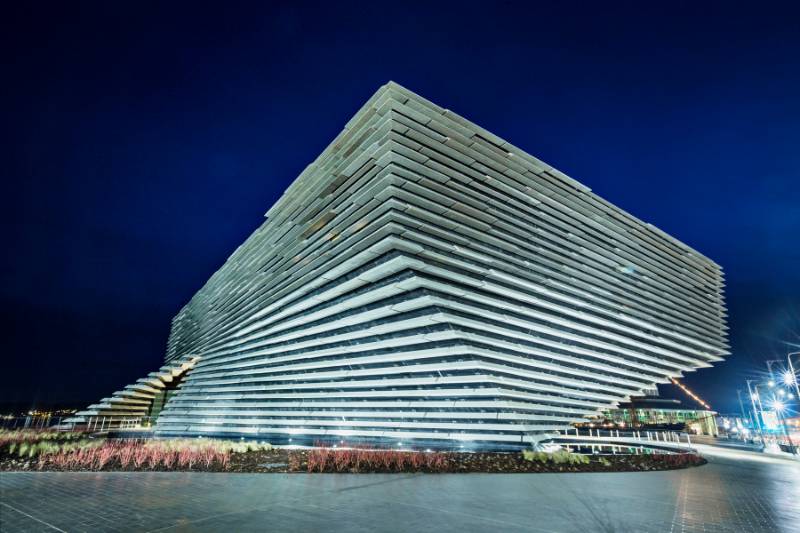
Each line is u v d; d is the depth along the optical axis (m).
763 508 11.99
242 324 53.62
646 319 45.19
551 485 15.20
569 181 40.94
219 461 19.02
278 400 48.25
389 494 12.87
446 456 22.08
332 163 37.38
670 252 51.72
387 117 30.89
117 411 84.69
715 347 54.44
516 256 35.25
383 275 31.94
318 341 40.62
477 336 31.77
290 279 42.22
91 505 10.84
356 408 40.72
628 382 44.03
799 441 49.00
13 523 9.25
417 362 34.81
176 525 9.28
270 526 9.27
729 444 45.44
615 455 24.44
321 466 17.69
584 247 41.50
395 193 29.88
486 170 35.28
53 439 27.55
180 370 85.00
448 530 9.20
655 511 11.36
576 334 38.88
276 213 48.22
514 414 33.19
